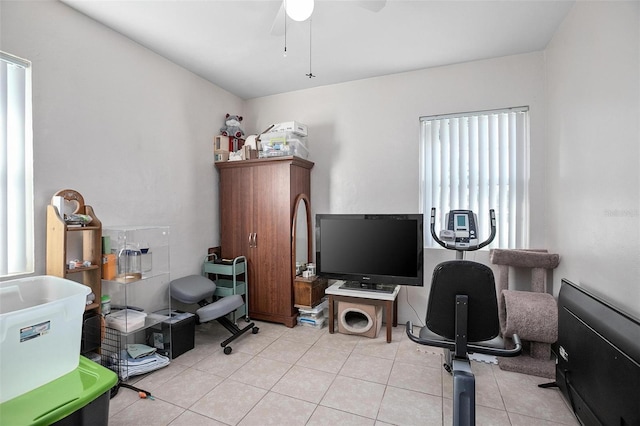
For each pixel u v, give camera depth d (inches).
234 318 128.4
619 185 64.7
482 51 112.1
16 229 76.4
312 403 76.9
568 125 90.8
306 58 117.2
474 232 96.3
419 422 69.9
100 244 85.3
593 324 64.1
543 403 76.8
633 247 59.9
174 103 120.0
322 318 130.7
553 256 98.8
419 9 88.0
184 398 78.9
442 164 125.4
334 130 141.6
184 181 124.9
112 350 90.8
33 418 44.2
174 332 100.9
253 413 73.1
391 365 95.7
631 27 60.5
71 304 55.3
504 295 98.3
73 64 86.8
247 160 133.6
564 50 93.4
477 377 89.0
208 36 101.7
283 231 129.3
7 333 46.9
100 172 93.9
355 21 93.5
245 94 153.2
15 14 74.7
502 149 117.3
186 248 125.9
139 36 101.3
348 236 124.3
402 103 129.9
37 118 79.0
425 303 127.0
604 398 59.2
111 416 71.6
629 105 61.2
